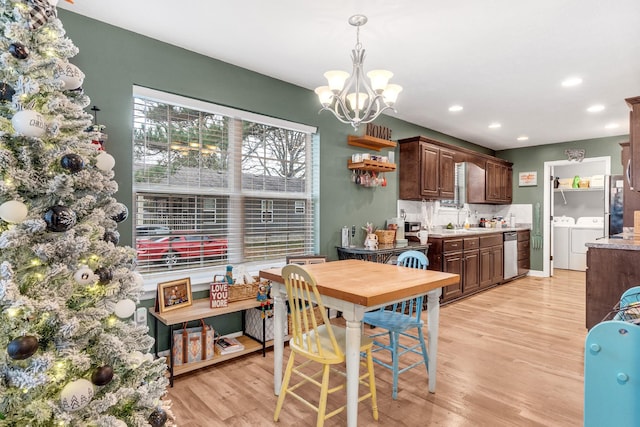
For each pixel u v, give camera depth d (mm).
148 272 2684
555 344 3109
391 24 2377
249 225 3264
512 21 2320
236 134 3160
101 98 2406
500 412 2062
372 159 4008
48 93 1141
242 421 1971
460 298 4742
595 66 3023
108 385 1224
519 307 4309
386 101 2295
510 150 6840
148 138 2668
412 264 2723
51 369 1060
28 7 1093
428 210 5406
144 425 1221
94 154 1278
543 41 2588
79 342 1147
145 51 2594
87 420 1128
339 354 1788
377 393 2281
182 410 2078
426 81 3379
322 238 3783
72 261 1144
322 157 3789
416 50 2746
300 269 1753
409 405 2139
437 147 4898
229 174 3125
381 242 4164
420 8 2184
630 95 3746
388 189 4625
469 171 6195
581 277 6320
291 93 3518
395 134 4695
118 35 2473
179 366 2480
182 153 2846
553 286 5543
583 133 5508
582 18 2277
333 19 2328
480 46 2674
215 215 3039
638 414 921
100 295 1249
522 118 4668
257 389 2328
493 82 3398
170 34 2570
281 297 2250
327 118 3838
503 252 5660
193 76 2838
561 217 7633
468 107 4207
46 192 1107
